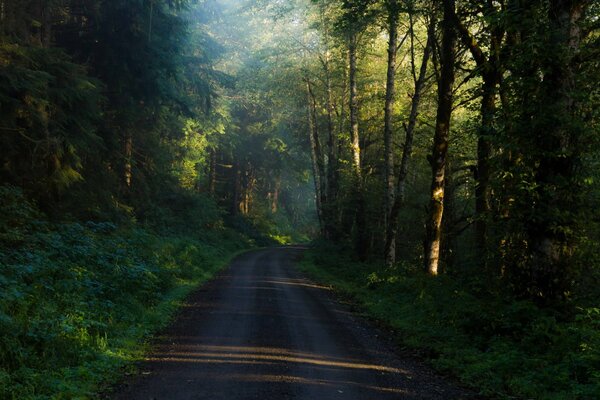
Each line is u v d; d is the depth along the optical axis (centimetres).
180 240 2770
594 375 703
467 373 809
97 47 2252
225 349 905
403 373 821
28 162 1530
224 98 5166
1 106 1379
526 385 736
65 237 1402
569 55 962
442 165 1587
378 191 2931
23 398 584
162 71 2570
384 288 1723
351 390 707
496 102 1596
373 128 3388
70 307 953
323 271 2617
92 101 1691
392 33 2266
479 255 1465
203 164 5197
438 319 1192
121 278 1279
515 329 963
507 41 1400
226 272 2397
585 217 983
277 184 7619
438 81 1764
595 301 993
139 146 2912
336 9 2964
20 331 737
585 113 1002
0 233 1170
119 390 671
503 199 1120
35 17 1758
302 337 1033
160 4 2442
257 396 658
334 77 3606
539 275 1016
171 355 860
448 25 1525
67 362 738
